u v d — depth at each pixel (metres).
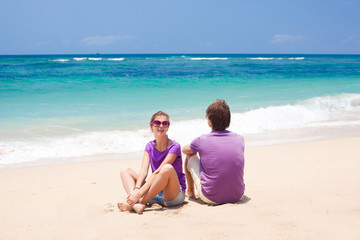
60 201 4.08
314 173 5.04
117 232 2.92
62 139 7.85
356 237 2.52
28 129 8.61
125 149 7.35
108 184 4.90
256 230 2.77
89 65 40.38
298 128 9.59
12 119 9.73
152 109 11.70
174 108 11.92
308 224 2.84
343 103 12.77
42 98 13.99
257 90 17.11
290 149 7.07
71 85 18.50
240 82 20.95
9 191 4.54
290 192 4.05
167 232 2.84
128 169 4.05
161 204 3.86
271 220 2.99
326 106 12.45
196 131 8.80
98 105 12.47
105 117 10.29
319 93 16.00
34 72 27.31
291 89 17.62
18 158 6.48
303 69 35.31
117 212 3.58
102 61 55.38
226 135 3.74
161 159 3.97
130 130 8.76
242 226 2.88
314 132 9.11
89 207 3.79
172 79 22.30
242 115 10.57
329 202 3.50
